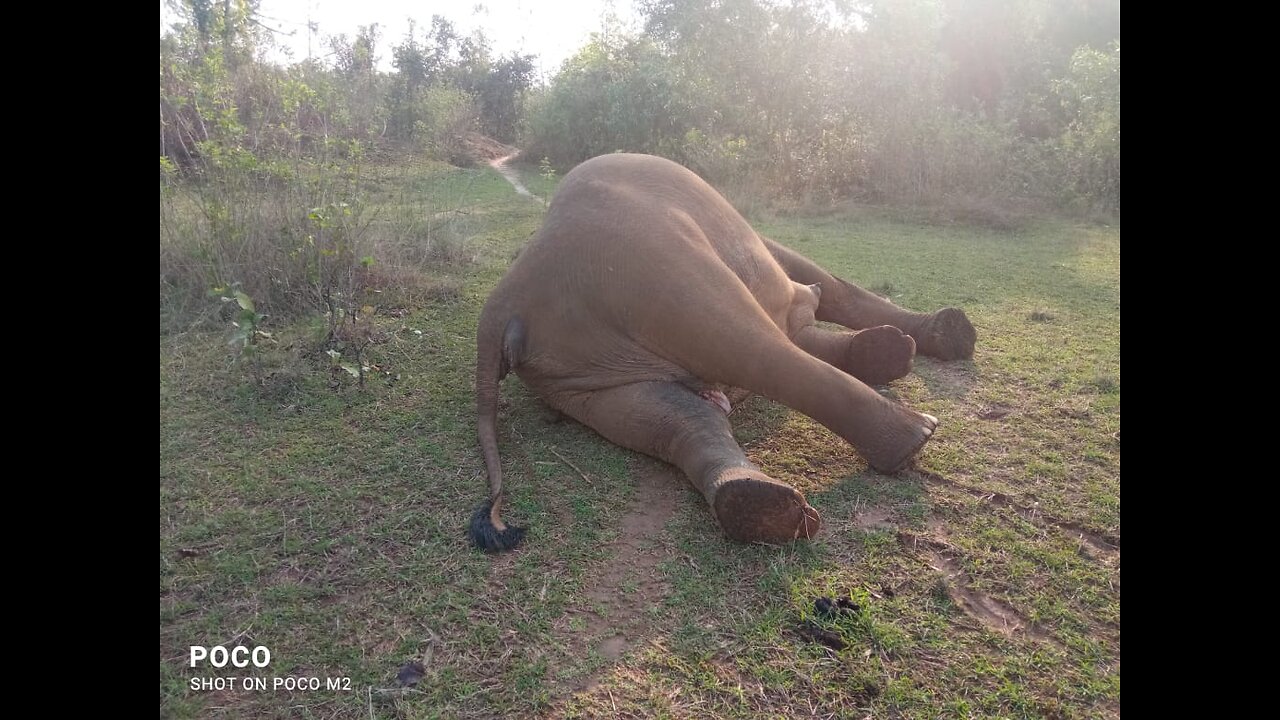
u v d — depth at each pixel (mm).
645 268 3928
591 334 4074
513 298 4230
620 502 3611
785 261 5852
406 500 3586
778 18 14492
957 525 3484
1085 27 18375
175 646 2715
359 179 7117
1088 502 3672
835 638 2766
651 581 3082
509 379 5004
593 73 16844
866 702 2527
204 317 5496
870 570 3152
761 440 4238
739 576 3100
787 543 3258
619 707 2494
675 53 15984
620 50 17188
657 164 4648
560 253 4148
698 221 4387
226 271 5703
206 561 3135
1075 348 5742
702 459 3537
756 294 4578
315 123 9469
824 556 3219
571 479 3805
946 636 2812
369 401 4543
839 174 13375
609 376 4066
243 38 7348
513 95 24000
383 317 5906
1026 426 4457
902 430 3785
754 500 3146
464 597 2969
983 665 2684
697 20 15094
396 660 2668
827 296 5844
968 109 16625
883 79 13562
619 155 4750
